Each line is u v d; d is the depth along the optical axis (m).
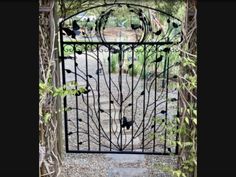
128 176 2.74
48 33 2.30
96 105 4.44
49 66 2.24
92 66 6.05
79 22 2.97
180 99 2.49
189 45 2.31
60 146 2.82
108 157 3.09
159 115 3.94
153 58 3.49
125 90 4.98
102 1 3.41
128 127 3.09
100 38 2.90
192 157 2.31
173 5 3.42
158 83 4.86
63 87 2.46
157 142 3.40
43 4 2.25
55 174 2.45
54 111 2.43
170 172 2.46
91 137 3.32
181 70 2.41
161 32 3.10
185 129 2.38
